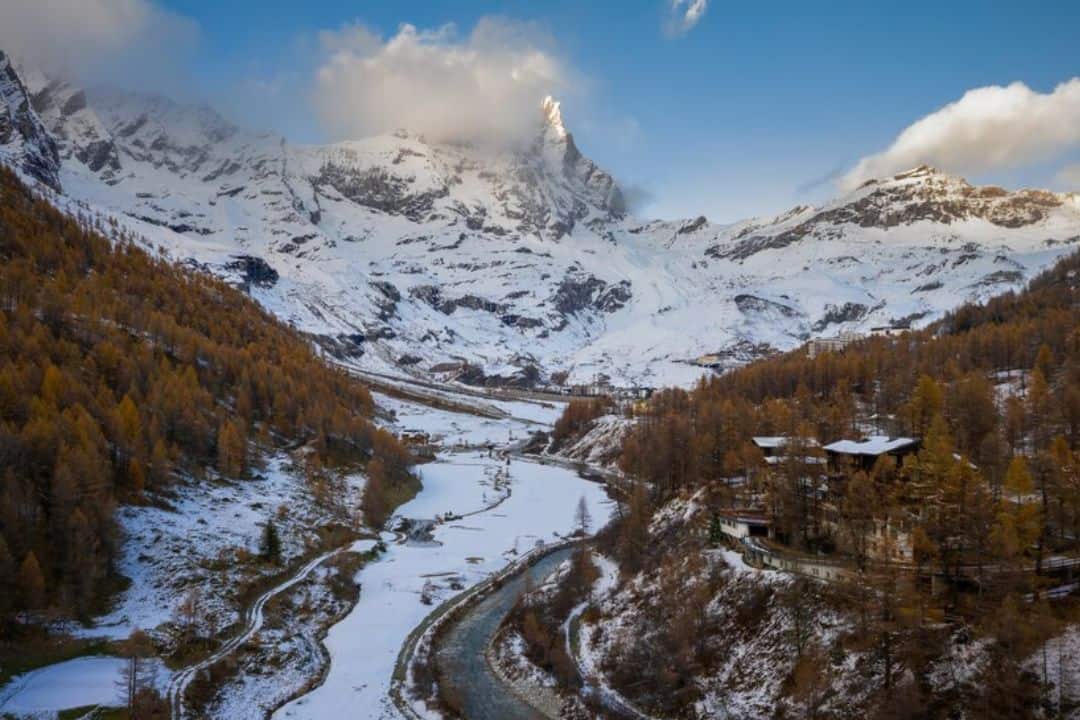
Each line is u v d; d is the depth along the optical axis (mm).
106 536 119062
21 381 148625
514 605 133250
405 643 119750
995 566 89375
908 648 84188
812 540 114062
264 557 140750
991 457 122750
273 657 110250
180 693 95875
